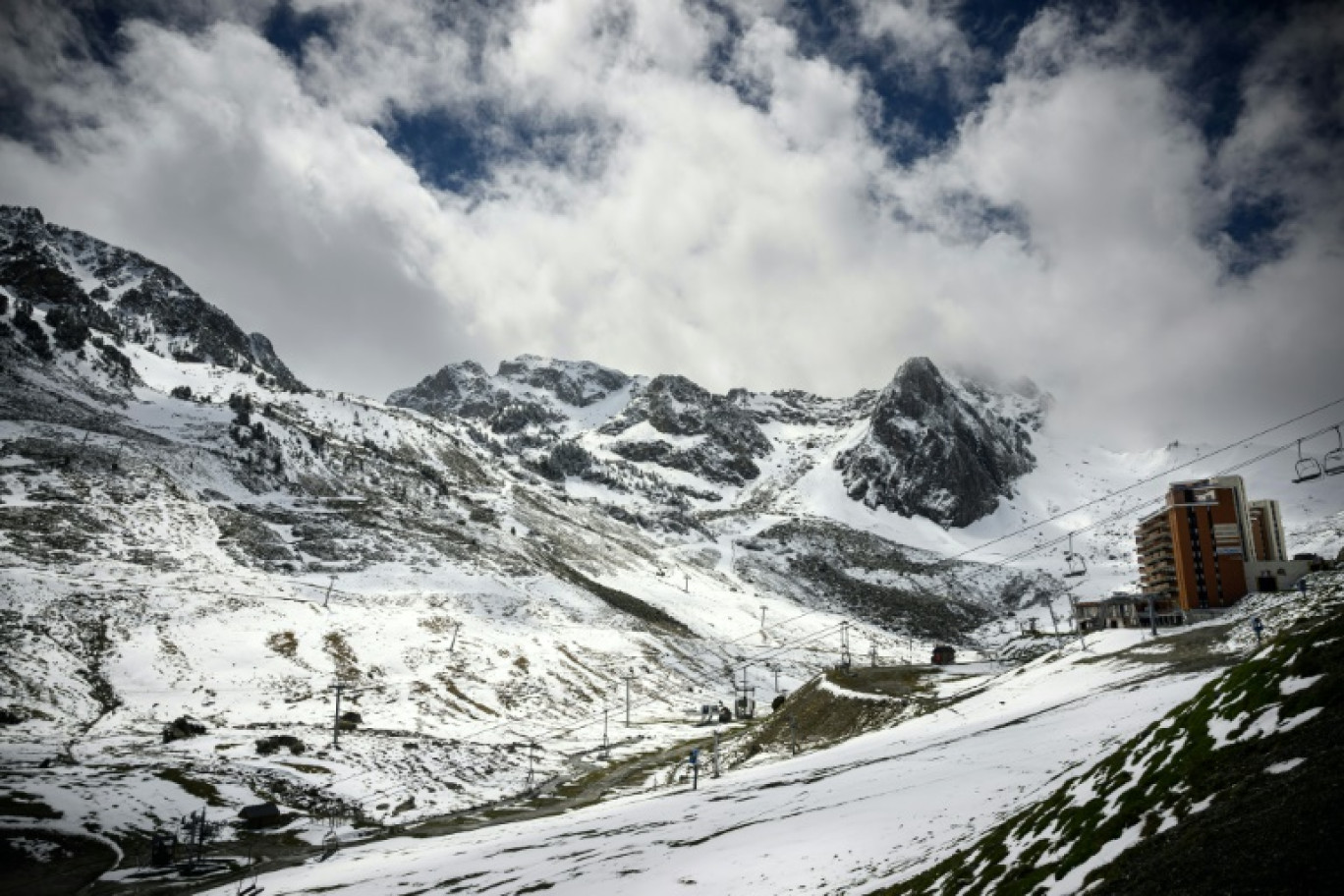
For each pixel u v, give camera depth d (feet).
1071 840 72.69
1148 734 81.20
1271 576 476.95
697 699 639.76
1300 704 62.59
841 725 388.98
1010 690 323.98
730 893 119.34
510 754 419.74
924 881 91.71
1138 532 582.35
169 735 346.54
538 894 152.87
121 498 645.10
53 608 447.42
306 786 311.47
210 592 539.70
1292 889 41.70
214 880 222.28
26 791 260.01
